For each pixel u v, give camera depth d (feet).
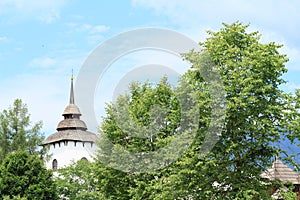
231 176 113.91
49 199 211.41
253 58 115.24
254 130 112.98
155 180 116.67
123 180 133.69
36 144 268.00
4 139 262.88
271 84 118.52
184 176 112.16
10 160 208.64
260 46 119.03
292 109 117.91
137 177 125.29
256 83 113.60
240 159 115.65
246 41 120.57
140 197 122.83
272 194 130.62
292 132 116.47
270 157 117.19
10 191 203.62
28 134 268.21
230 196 111.96
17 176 205.67
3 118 267.39
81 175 223.30
